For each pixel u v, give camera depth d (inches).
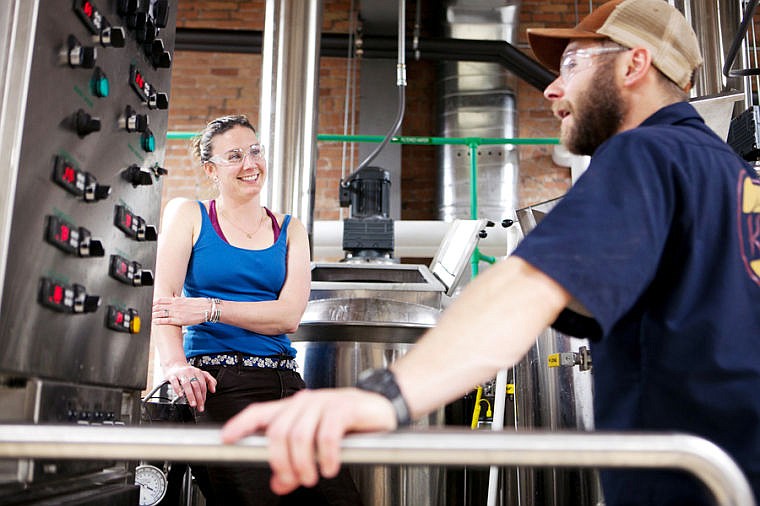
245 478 66.6
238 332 72.9
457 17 193.6
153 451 23.5
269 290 76.9
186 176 210.5
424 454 22.8
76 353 39.0
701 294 31.7
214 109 216.4
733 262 31.8
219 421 70.6
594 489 83.7
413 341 94.3
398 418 24.6
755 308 31.6
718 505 22.5
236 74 218.8
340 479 71.7
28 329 34.0
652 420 32.2
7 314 32.3
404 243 180.2
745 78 120.3
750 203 33.0
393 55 200.2
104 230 42.6
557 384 85.4
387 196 130.2
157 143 51.9
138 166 47.5
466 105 196.4
